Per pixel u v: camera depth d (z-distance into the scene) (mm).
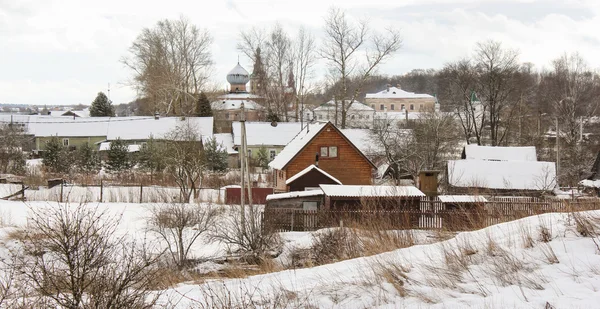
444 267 10703
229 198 38906
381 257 12156
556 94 81312
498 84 62250
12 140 65750
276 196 31391
